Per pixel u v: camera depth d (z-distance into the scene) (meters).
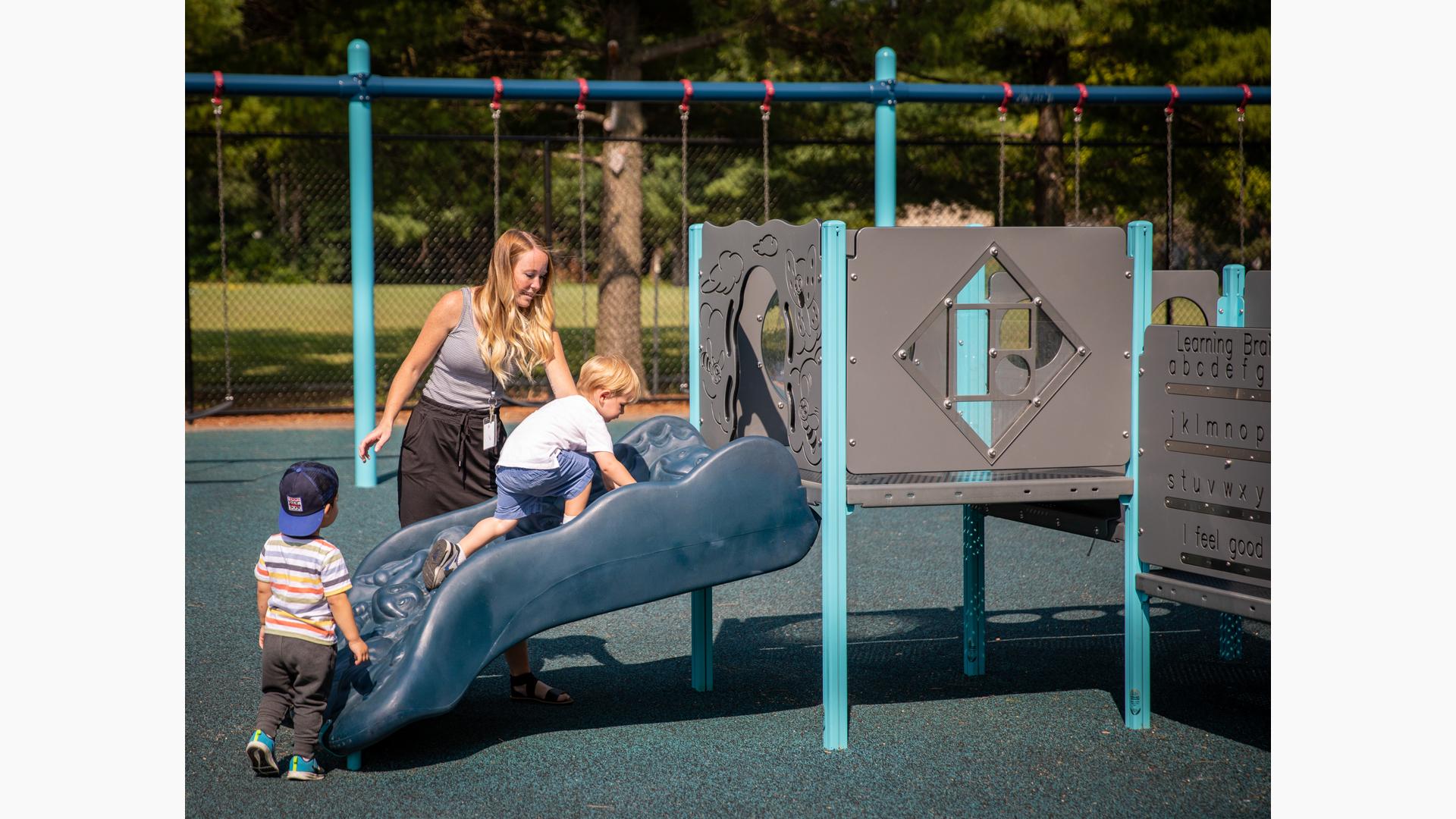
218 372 16.56
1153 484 4.18
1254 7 13.88
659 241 19.92
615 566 3.94
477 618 3.81
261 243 21.14
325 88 9.10
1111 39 13.91
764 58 14.00
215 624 5.47
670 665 5.02
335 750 3.77
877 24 13.66
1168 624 5.67
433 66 14.38
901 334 4.07
